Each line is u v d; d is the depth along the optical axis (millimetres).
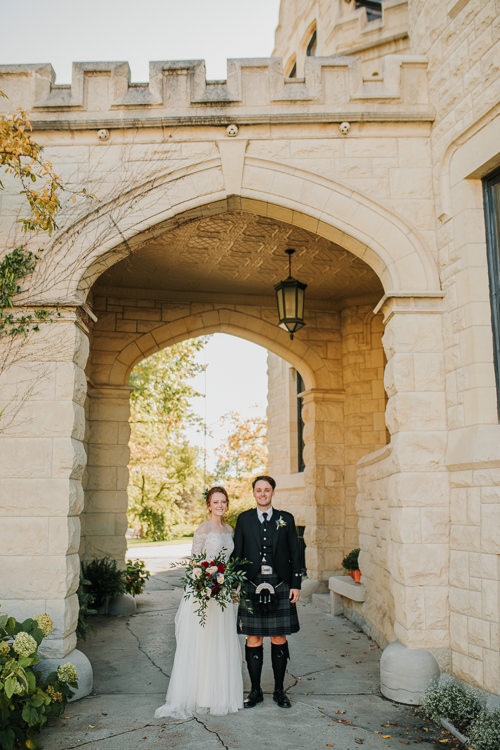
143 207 5617
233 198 5734
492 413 4891
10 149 4840
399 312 5441
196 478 26188
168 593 10289
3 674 3771
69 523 5082
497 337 4965
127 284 9188
